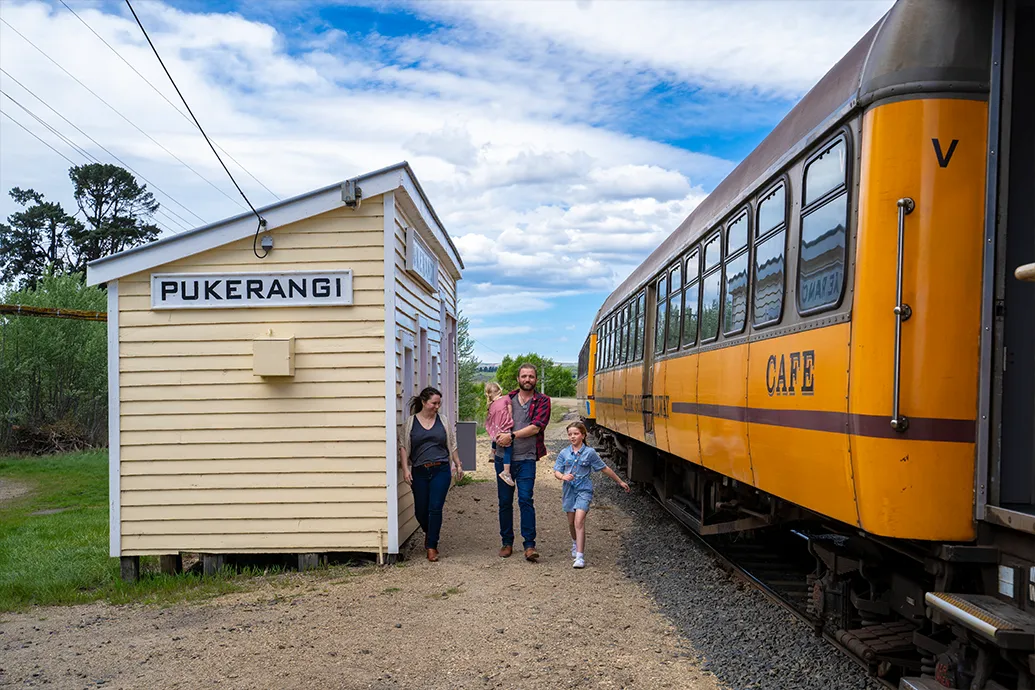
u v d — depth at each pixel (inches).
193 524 323.3
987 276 153.3
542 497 521.0
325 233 323.6
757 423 230.2
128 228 1947.6
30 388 1144.8
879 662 182.9
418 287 392.5
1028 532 135.6
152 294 323.3
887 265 158.7
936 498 153.3
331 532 323.9
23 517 548.4
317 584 300.5
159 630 255.0
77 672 220.5
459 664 215.6
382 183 318.3
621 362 555.5
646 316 457.4
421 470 332.5
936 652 165.9
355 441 323.6
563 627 244.7
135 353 324.2
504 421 335.9
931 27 158.7
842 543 219.9
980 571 155.4
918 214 156.1
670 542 367.9
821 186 189.6
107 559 362.0
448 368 568.4
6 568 356.8
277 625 253.1
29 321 1126.4
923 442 153.7
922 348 154.6
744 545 355.9
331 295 322.3
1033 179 154.5
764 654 213.2
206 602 284.2
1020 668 137.9
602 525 421.7
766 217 231.9
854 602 203.6
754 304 238.5
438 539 352.5
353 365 323.3
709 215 301.9
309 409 323.3
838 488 174.4
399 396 335.0
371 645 231.8
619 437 619.5
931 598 153.1
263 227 321.1
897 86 159.2
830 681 190.5
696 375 307.7
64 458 997.8
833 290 178.7
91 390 1163.9
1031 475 151.5
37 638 253.6
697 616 251.0
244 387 323.9
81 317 717.3
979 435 151.7
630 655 220.2
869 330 160.4
